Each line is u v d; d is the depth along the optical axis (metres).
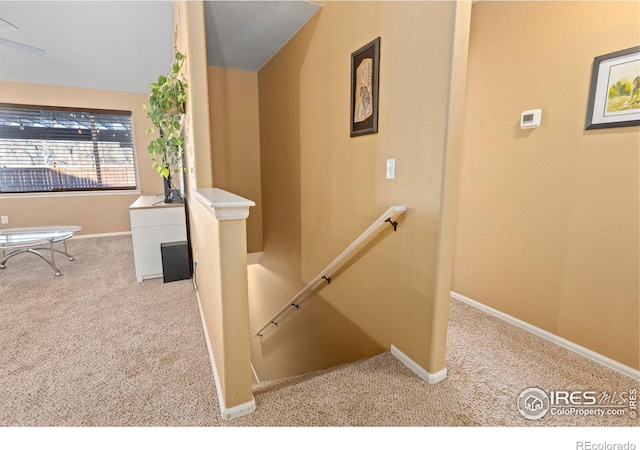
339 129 2.30
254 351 4.86
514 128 2.16
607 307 1.78
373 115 1.92
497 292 2.38
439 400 1.54
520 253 2.20
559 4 1.87
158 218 3.15
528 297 2.17
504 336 2.12
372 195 2.01
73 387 1.64
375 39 1.86
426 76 1.53
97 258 3.92
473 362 1.84
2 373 1.74
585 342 1.89
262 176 3.87
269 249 3.86
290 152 3.10
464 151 2.52
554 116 1.94
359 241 1.94
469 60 2.42
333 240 2.51
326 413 1.45
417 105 1.60
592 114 1.77
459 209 2.60
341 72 2.22
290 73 2.92
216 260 1.43
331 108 2.37
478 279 2.51
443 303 1.60
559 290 2.00
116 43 3.59
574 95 1.84
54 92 4.65
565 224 1.94
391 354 1.91
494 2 2.21
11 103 4.46
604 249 1.77
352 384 1.64
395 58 1.72
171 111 2.50
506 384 1.65
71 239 4.94
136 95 5.08
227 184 3.76
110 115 5.04
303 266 3.07
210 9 2.33
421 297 1.67
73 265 3.64
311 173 2.75
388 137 1.83
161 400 1.55
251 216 3.96
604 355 1.81
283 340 3.71
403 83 1.68
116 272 3.40
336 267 2.47
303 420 1.42
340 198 2.36
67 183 4.95
